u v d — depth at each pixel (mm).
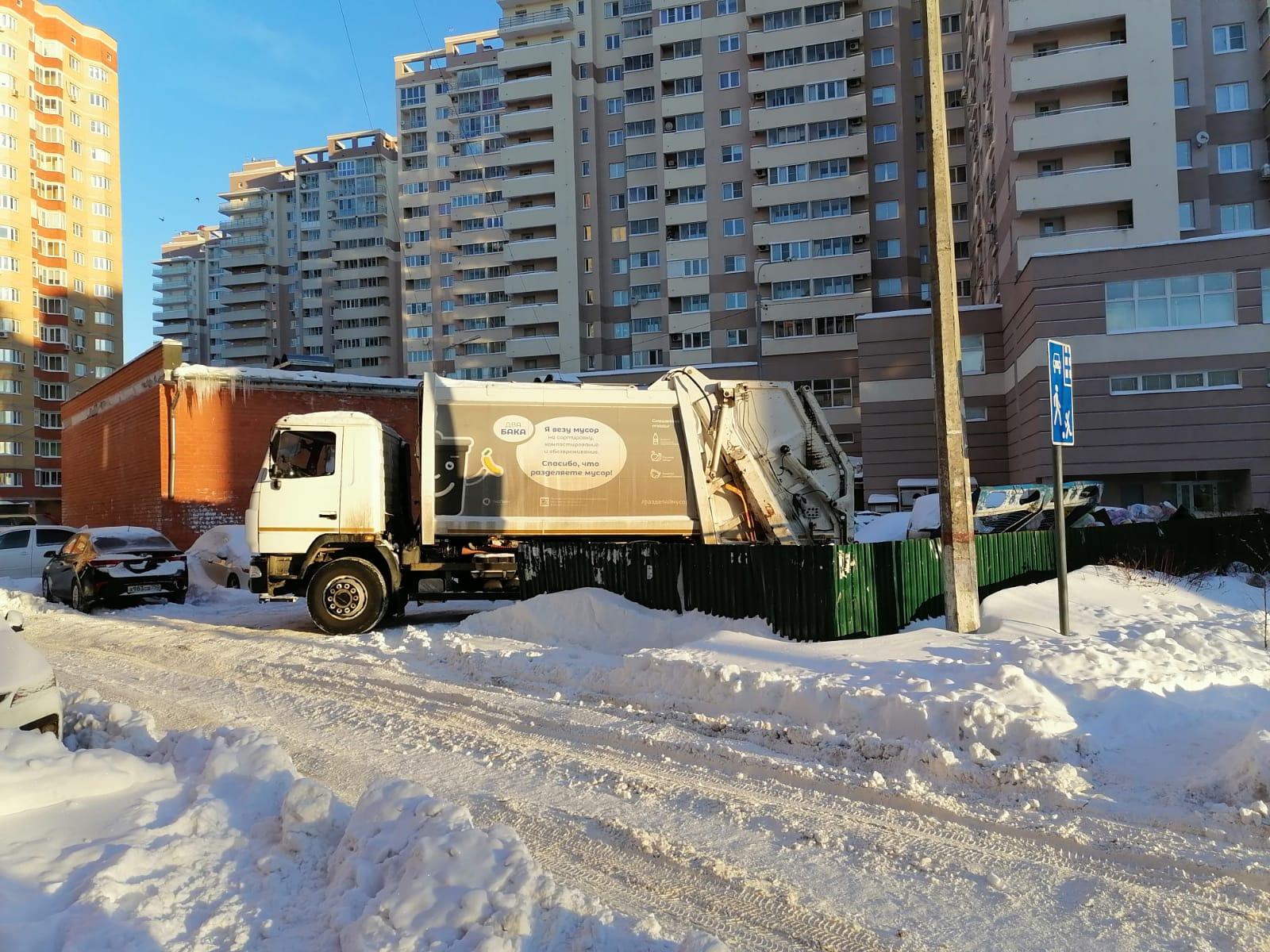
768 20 61844
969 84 57938
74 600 16547
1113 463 33250
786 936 3592
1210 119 41031
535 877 3465
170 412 23219
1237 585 13141
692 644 8477
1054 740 5328
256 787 4680
